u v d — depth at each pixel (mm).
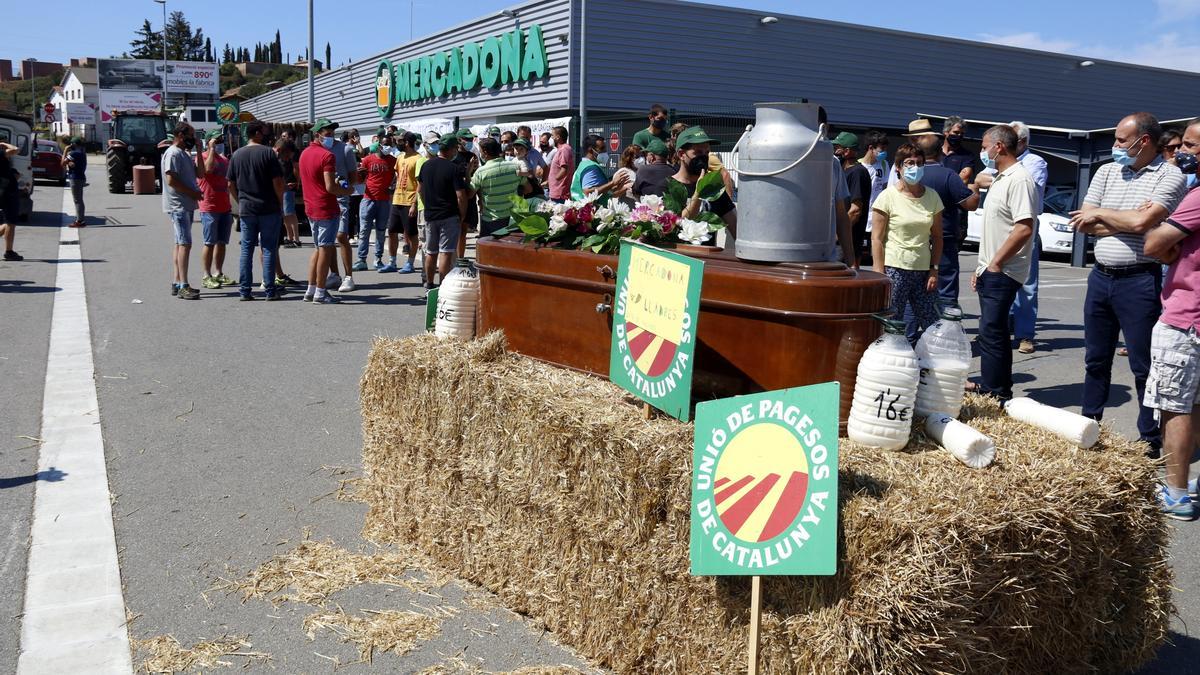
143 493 4676
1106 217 4734
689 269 2959
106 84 67250
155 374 7000
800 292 2893
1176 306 4340
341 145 12797
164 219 20578
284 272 12172
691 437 2904
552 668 3146
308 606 3566
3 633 3338
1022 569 2609
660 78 22016
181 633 3357
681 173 5648
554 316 3748
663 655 2963
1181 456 4480
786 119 3164
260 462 5152
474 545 3705
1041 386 7238
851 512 2475
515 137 14523
